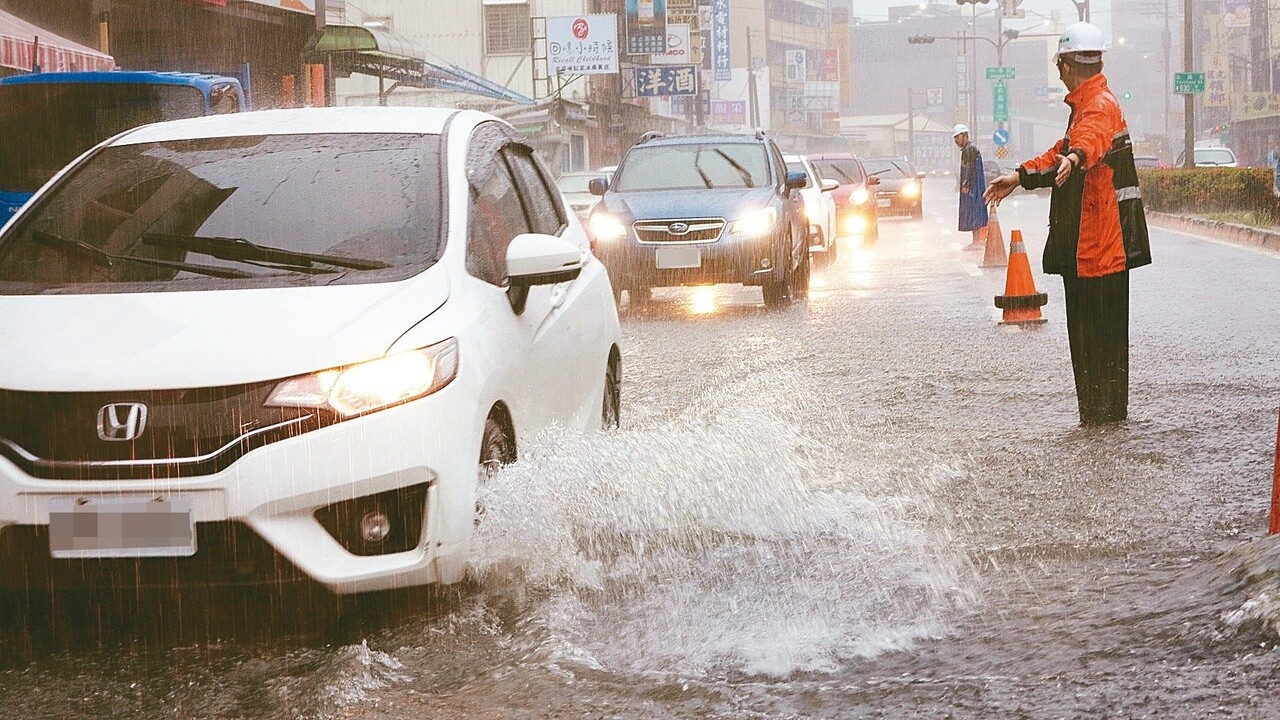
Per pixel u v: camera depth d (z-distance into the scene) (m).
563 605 4.43
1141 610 4.13
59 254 4.95
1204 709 3.33
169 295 4.57
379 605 4.47
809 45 134.38
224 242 4.88
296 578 4.11
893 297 15.80
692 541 5.12
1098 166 7.37
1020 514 5.56
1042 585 4.55
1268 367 9.30
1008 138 63.12
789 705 3.59
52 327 4.40
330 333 4.32
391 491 4.21
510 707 3.70
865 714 3.50
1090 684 3.56
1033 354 10.52
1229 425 7.32
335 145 5.46
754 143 16.59
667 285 15.11
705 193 15.46
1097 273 7.40
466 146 5.57
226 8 25.31
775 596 4.51
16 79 13.09
